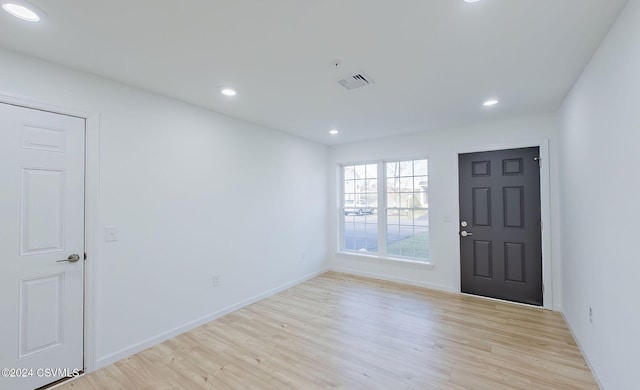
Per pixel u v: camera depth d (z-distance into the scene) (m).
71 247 2.09
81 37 1.71
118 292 2.33
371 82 2.38
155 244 2.59
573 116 2.48
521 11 1.48
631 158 1.46
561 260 3.12
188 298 2.85
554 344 2.48
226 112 3.19
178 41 1.76
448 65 2.09
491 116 3.37
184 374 2.11
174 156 2.75
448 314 3.15
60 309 2.04
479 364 2.20
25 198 1.90
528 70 2.17
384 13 1.49
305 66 2.10
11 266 1.84
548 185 3.25
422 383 1.98
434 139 4.05
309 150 4.68
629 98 1.46
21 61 1.89
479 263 3.72
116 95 2.34
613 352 1.70
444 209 3.97
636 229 1.42
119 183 2.35
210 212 3.09
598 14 1.52
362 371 2.13
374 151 4.61
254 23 1.58
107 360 2.24
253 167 3.64
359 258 4.77
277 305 3.47
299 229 4.43
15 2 1.38
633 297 1.46
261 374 2.11
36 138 1.95
